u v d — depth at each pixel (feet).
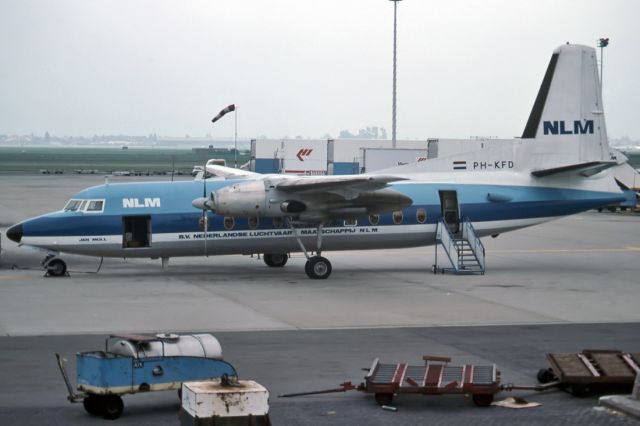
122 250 105.50
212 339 53.16
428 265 122.42
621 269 119.55
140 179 367.25
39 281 103.14
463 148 225.97
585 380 54.54
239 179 113.19
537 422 49.85
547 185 117.29
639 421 49.96
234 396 42.42
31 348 67.21
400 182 114.62
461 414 51.52
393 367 57.98
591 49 117.50
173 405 52.65
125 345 51.24
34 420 49.16
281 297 93.61
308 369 61.46
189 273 111.45
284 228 108.68
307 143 284.20
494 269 118.73
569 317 83.56
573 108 117.50
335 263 123.85
